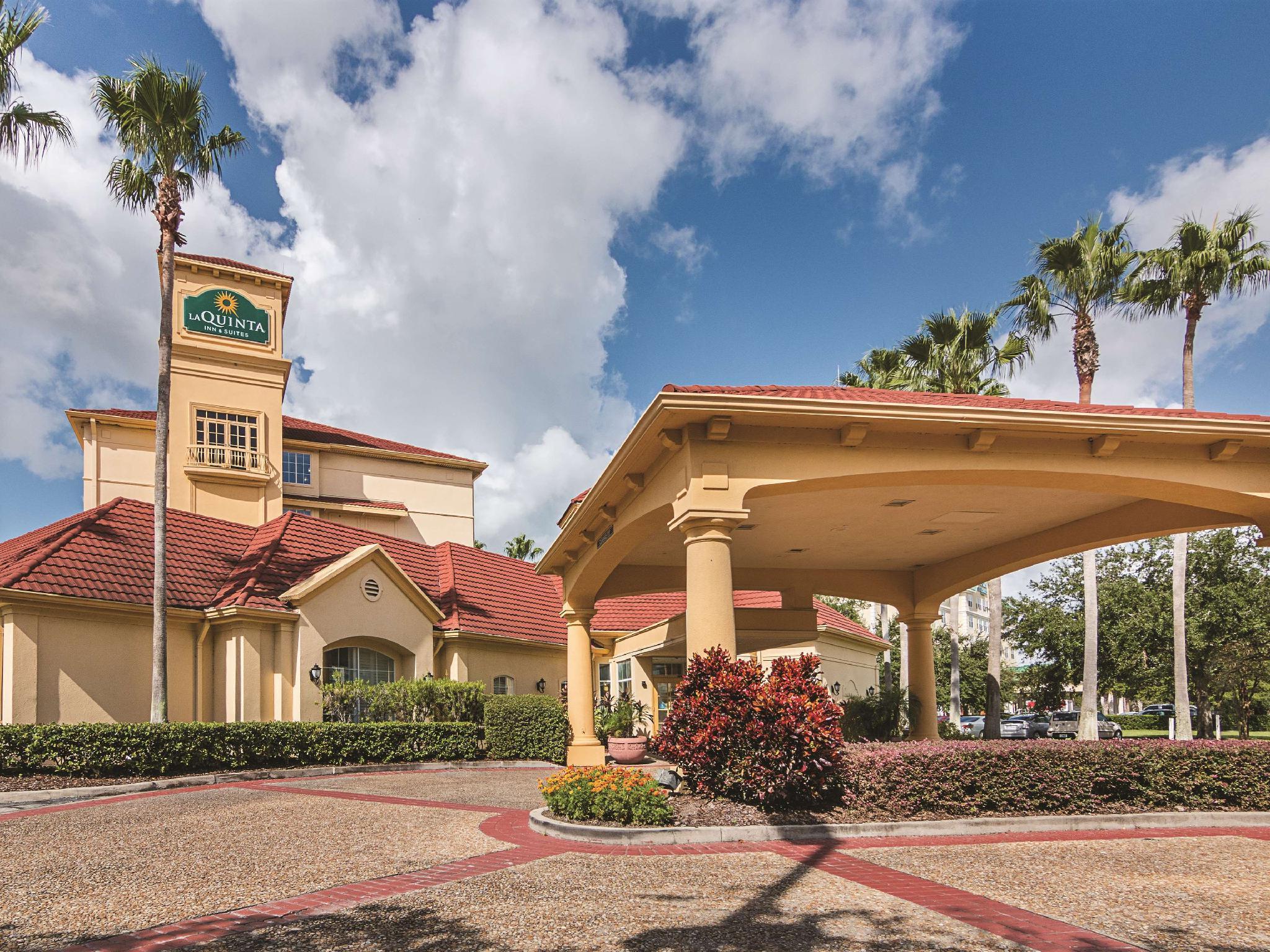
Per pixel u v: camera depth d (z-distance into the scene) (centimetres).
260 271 3478
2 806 1269
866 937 599
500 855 873
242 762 1695
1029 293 2758
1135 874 794
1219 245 2633
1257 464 1238
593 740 1881
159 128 1888
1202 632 3266
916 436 1153
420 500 4081
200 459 3244
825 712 1030
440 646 2370
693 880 758
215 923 649
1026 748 1104
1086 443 1188
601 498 1431
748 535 1673
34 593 1680
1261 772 1146
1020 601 3916
